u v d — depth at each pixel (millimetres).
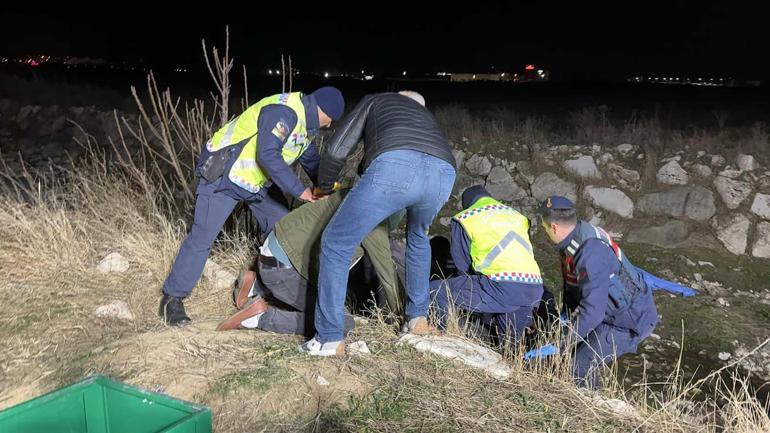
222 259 5191
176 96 14977
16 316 4141
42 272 4727
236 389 3371
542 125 10727
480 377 3715
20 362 3678
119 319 4176
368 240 4070
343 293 3654
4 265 4785
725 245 7930
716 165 8523
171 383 3428
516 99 16625
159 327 4098
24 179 10539
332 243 3566
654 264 7785
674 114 12891
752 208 8047
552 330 4234
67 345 3834
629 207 8438
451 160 3666
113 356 3686
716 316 6762
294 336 4039
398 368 3689
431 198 3617
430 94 18609
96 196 5961
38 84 15938
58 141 12844
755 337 6445
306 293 4078
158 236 5238
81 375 3520
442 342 3992
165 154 10797
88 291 4504
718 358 6152
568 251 4238
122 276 4773
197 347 3777
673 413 3689
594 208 8562
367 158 3635
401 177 3498
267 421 3184
